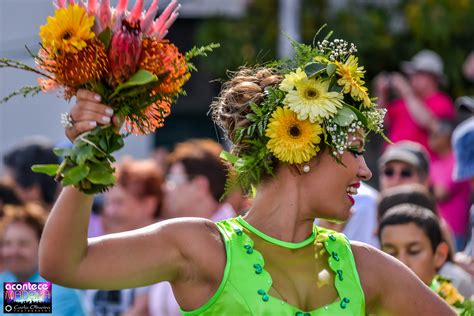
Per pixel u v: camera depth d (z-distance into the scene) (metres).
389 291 6.33
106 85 5.60
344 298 6.09
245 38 18.25
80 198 5.54
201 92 19.17
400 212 8.71
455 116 15.30
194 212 11.46
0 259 10.12
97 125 5.53
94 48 5.52
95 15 5.61
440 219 9.38
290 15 17.30
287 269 6.11
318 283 6.12
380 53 18.66
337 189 6.23
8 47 15.77
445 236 9.38
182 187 11.49
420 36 18.69
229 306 5.88
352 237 9.77
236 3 18.73
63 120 5.55
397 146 11.69
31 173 12.73
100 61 5.52
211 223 6.15
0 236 10.02
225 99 6.44
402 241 8.58
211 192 11.48
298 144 6.08
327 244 6.29
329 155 6.22
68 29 5.52
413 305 6.34
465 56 18.81
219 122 6.51
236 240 6.09
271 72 6.46
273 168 6.25
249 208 6.89
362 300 6.16
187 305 5.99
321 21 18.44
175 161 11.66
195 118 19.28
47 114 15.91
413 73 16.27
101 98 5.58
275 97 6.21
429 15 18.55
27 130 15.85
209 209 11.48
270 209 6.24
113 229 11.84
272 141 6.11
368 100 6.28
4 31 15.78
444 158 14.11
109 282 5.71
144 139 17.27
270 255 6.12
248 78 6.46
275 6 18.50
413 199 9.31
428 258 8.58
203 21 18.55
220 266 5.96
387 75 18.61
